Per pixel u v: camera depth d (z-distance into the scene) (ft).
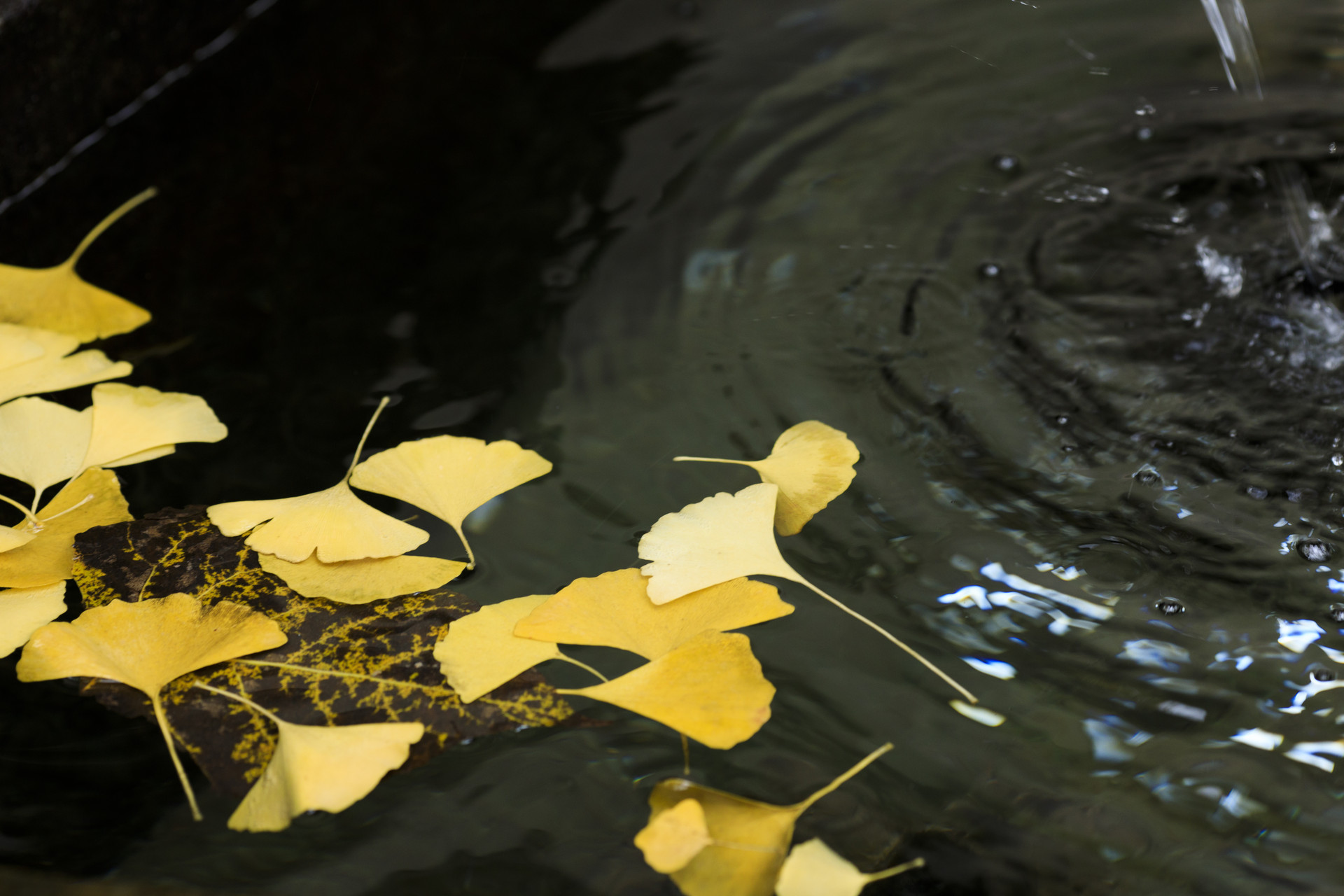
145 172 5.01
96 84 5.07
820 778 4.16
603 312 4.71
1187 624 4.27
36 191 4.99
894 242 4.79
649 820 4.13
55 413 4.54
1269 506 4.39
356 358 4.66
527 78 5.17
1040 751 4.17
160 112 5.13
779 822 4.11
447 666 4.25
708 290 4.73
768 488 4.39
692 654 4.23
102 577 4.36
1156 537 4.36
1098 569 4.33
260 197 4.95
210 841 4.12
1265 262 4.73
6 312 4.70
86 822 4.14
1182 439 4.47
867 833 4.11
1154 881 4.08
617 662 4.26
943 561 4.34
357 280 4.79
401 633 4.29
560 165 4.98
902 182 4.90
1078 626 4.28
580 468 4.48
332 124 5.09
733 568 4.31
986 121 5.01
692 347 4.64
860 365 4.60
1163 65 5.11
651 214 4.87
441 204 4.91
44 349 4.65
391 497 4.46
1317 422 4.49
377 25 5.40
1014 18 5.25
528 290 4.75
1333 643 4.25
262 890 4.09
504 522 4.42
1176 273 4.72
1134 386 4.55
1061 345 4.61
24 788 4.17
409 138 5.05
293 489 4.48
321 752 4.15
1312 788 4.14
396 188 4.95
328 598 4.33
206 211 4.92
